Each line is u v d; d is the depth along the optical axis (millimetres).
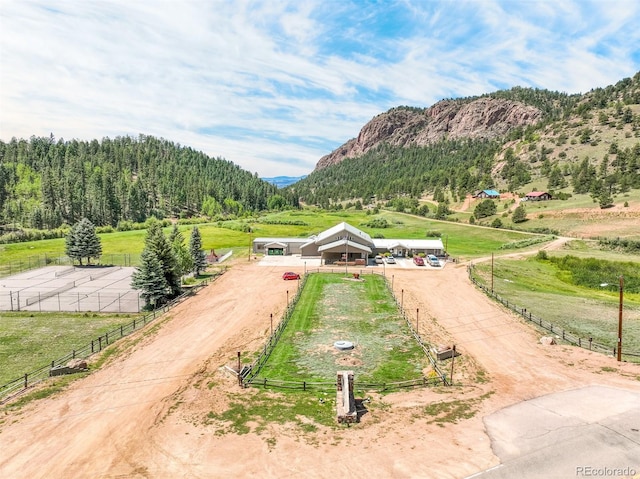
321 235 96875
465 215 172250
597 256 86625
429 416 26375
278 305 55094
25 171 199750
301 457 22109
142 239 125000
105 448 23484
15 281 73312
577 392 29422
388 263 86188
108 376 33844
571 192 169625
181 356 38188
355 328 45719
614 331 45562
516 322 47844
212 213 199500
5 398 30016
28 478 20953
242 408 28000
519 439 23297
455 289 63969
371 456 22047
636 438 23000
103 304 57375
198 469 21344
